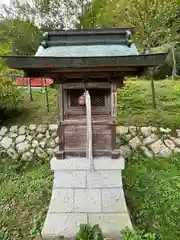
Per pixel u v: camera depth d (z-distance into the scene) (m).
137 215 4.21
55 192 4.17
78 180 4.27
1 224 4.23
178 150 6.12
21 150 6.55
